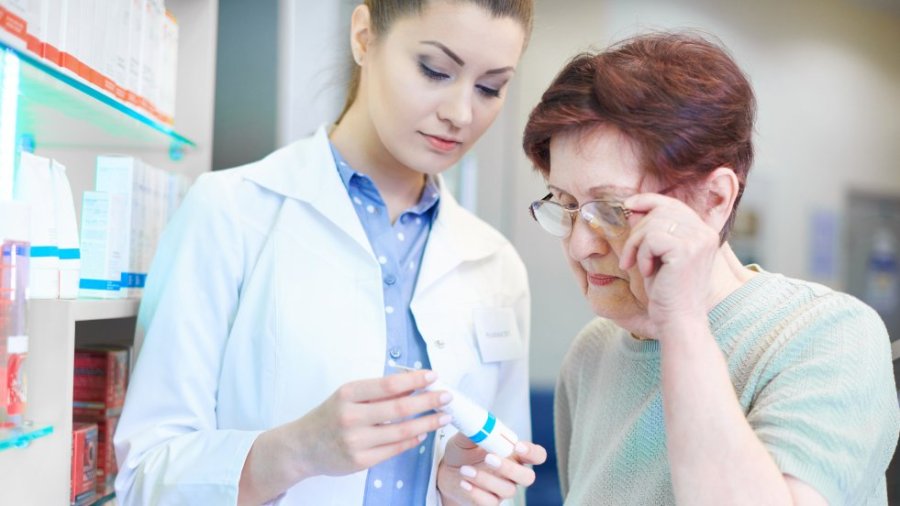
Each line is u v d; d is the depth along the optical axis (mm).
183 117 1732
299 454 1036
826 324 899
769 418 837
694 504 776
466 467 1101
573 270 1057
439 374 1321
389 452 1004
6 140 968
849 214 3363
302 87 2238
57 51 1103
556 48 3049
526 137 998
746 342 952
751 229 3266
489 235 1529
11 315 980
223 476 1087
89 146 1591
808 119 3311
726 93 899
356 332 1264
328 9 2227
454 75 1180
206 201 1265
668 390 806
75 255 1224
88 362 1391
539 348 3127
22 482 1052
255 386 1234
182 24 1733
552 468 3111
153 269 1282
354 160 1366
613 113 884
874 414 840
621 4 3109
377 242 1341
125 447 1190
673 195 907
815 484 773
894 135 3385
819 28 3307
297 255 1270
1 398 968
